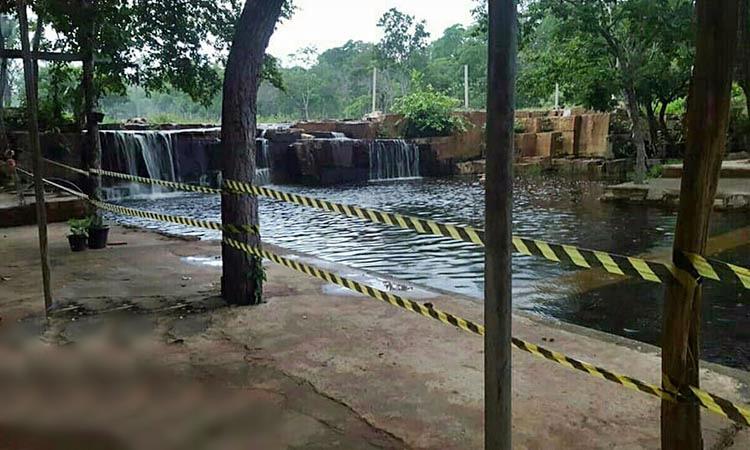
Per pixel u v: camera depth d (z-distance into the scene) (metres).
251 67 4.21
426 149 22.70
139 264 5.95
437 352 3.38
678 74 17.45
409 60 37.53
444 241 8.98
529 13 14.55
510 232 1.56
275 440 2.40
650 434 2.44
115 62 7.01
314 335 3.69
